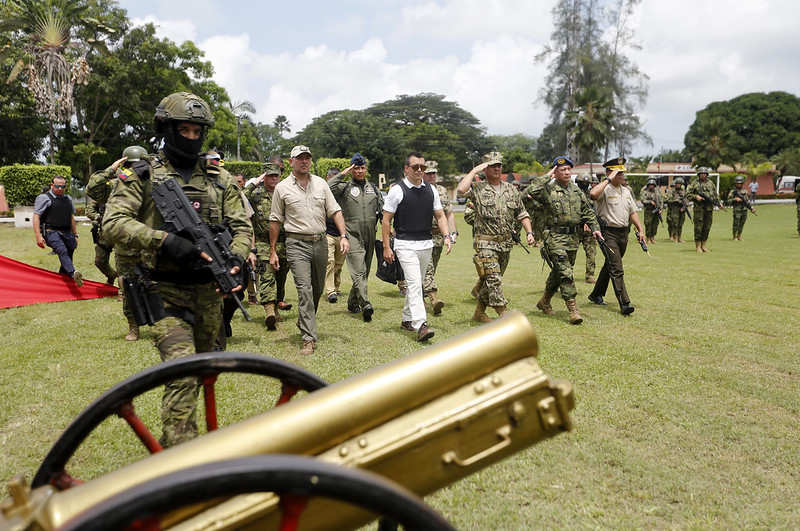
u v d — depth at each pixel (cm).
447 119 10675
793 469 340
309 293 588
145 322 298
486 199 685
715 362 548
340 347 601
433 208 653
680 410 428
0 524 132
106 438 370
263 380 489
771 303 832
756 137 10006
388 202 643
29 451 355
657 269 1187
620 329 682
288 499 141
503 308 689
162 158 321
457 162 10556
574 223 720
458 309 809
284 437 156
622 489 314
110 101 4456
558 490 312
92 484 146
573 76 5469
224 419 402
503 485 317
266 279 698
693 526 278
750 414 423
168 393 288
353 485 130
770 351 584
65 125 4647
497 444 172
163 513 124
